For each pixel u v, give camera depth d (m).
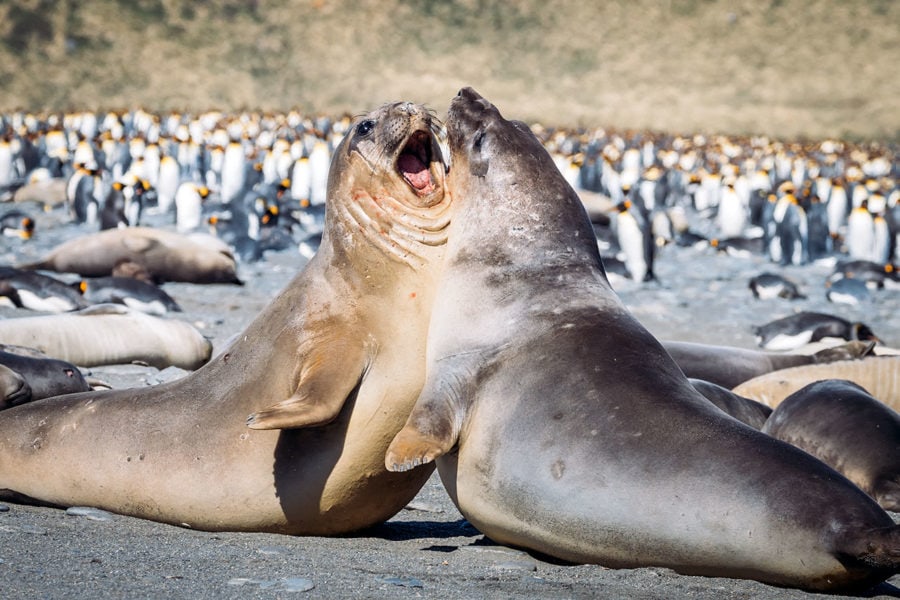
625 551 16.20
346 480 19.30
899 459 22.25
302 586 14.95
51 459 20.58
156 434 19.97
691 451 15.68
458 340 18.97
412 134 20.34
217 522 19.77
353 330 19.45
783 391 31.59
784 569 14.84
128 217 86.94
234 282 64.44
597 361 17.44
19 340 34.88
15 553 16.20
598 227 95.31
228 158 104.62
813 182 126.25
